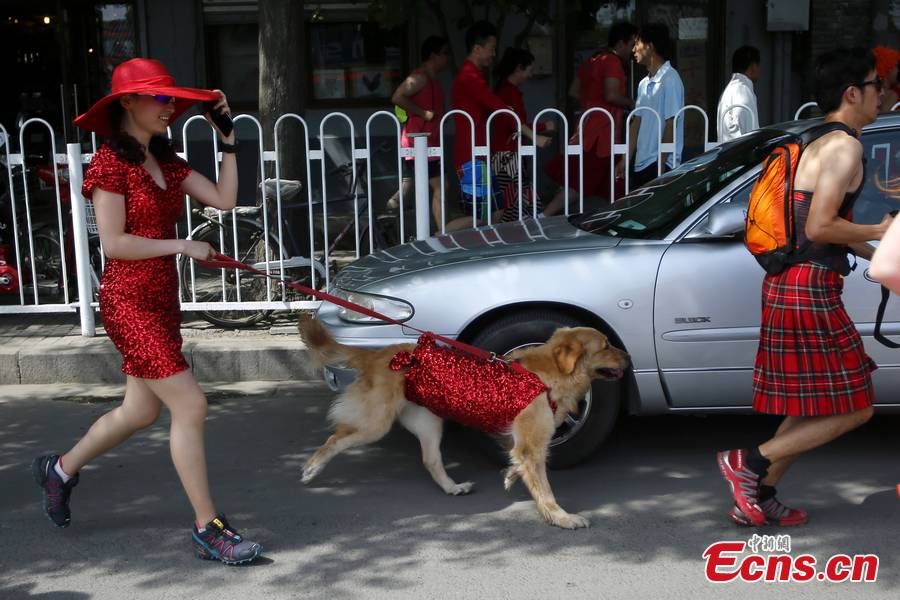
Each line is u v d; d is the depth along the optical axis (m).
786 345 3.89
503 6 9.76
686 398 4.75
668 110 7.70
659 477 4.82
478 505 4.55
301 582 3.82
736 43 11.78
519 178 6.96
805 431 3.98
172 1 11.69
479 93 7.86
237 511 4.52
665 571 3.84
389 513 4.48
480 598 3.66
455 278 4.77
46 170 7.62
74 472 4.19
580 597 3.65
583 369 4.28
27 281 8.37
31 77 12.48
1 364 6.56
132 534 4.29
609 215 5.31
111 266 3.83
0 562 4.04
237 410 6.02
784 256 3.86
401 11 9.48
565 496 4.61
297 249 7.51
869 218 4.71
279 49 7.62
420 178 6.82
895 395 4.71
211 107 3.98
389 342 4.79
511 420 4.26
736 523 4.19
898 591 3.65
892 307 4.60
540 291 4.67
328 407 6.05
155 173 3.83
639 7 11.83
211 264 3.97
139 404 4.03
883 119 4.77
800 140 3.87
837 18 11.41
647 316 4.65
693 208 4.83
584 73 8.68
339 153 11.94
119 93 3.62
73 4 11.74
